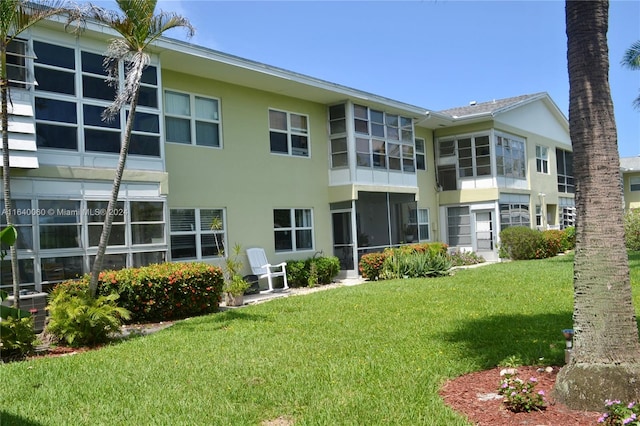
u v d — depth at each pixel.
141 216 11.14
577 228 4.98
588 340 4.73
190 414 4.86
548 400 4.81
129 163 11.08
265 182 15.26
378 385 5.48
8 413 5.00
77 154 10.27
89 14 8.74
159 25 9.16
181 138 13.33
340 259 17.31
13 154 9.22
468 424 4.35
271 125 15.69
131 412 4.96
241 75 13.86
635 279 12.88
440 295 11.50
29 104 9.59
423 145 22.73
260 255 14.76
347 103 17.02
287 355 6.82
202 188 13.59
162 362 6.67
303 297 12.02
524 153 25.17
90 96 10.55
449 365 6.14
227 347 7.38
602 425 4.12
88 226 10.32
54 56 10.09
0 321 7.16
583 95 4.91
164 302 10.40
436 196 23.25
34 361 7.00
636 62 21.69
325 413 4.76
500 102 24.88
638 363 4.60
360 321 8.93
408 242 20.36
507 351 6.70
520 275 14.62
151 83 11.67
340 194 16.98
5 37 8.19
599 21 4.93
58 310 8.16
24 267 9.45
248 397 5.29
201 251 13.51
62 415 4.94
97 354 7.29
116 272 10.21
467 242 22.75
